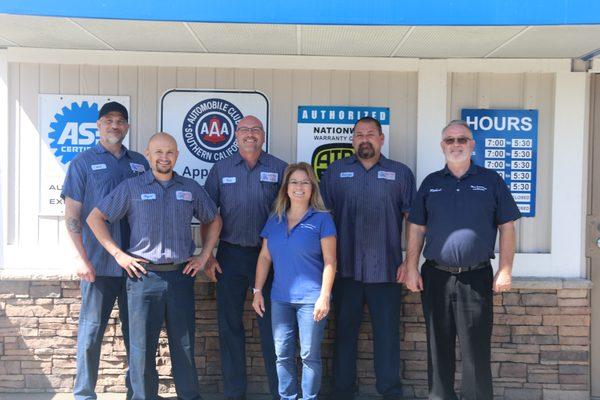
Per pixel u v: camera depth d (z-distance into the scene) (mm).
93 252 4750
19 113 5359
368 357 5383
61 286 5320
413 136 5414
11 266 5359
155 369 4645
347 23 3984
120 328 5355
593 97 5367
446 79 5340
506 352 5285
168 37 4758
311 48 5051
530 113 5340
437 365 4531
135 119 5387
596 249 5375
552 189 5320
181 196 4566
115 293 4852
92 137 5387
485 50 4996
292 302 4465
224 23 4172
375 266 4930
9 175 5363
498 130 5363
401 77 5395
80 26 4461
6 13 3973
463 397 4496
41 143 5363
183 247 4570
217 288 5004
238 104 5395
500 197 4434
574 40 4609
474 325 4398
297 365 5367
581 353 5258
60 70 5363
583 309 5250
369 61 5355
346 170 5043
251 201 4906
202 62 5348
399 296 5035
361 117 5402
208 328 5359
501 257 4449
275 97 5402
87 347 4746
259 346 5383
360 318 5066
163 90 5383
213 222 4789
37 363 5340
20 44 5145
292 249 4461
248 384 5395
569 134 5301
